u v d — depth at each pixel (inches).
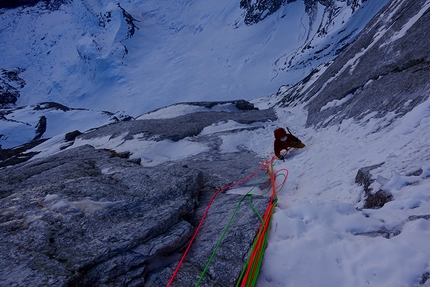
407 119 227.6
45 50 6092.5
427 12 329.1
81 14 6673.2
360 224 142.0
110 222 160.4
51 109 2950.3
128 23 5792.3
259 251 138.3
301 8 4783.5
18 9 7160.4
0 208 175.9
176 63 4995.1
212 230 168.4
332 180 219.5
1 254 134.2
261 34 4864.7
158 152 422.9
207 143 438.3
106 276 127.9
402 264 108.3
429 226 117.6
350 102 369.1
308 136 390.6
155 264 143.0
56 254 134.9
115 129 540.4
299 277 125.0
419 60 287.0
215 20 5836.6
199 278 130.0
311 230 147.5
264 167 320.5
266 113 676.7
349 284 114.3
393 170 164.6
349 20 3548.2
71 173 244.2
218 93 3998.5
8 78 5369.1
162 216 163.6
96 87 4990.2
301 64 3708.2
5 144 2375.7
